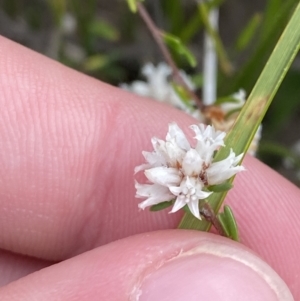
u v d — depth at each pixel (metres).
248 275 0.06
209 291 0.06
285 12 0.09
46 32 0.12
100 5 0.13
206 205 0.06
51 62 0.08
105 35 0.11
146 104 0.08
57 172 0.08
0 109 0.08
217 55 0.11
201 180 0.06
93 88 0.08
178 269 0.06
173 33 0.11
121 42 0.12
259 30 0.11
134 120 0.08
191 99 0.09
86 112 0.08
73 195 0.08
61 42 0.11
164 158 0.06
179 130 0.06
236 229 0.06
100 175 0.08
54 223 0.08
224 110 0.09
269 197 0.08
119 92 0.08
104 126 0.08
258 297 0.06
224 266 0.06
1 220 0.08
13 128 0.08
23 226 0.08
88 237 0.08
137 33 0.12
